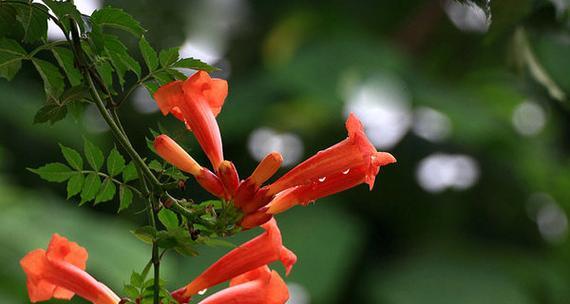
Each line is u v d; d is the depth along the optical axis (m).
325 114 10.18
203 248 8.89
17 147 9.58
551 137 11.24
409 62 10.38
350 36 10.00
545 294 10.50
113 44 3.64
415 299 9.77
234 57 10.59
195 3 9.93
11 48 3.73
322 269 9.31
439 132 10.62
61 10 3.63
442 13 10.48
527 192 10.95
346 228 9.64
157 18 9.73
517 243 10.91
